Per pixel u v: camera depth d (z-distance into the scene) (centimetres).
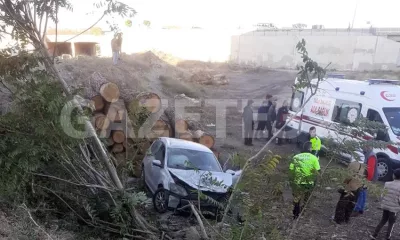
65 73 1264
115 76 1487
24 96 550
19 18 579
